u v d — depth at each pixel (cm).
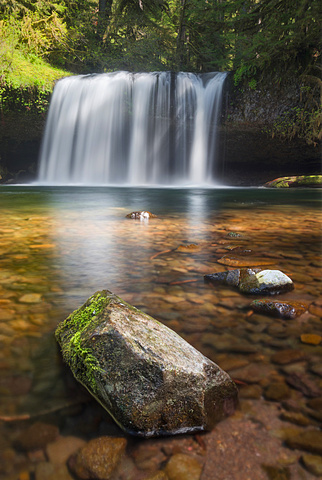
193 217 548
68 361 125
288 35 1391
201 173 1772
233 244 348
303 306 182
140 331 119
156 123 1734
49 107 1650
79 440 92
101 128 1733
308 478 80
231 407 105
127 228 430
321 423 98
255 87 1528
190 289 214
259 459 86
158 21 2478
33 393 110
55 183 1755
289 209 682
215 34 2178
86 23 2058
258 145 1720
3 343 142
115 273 244
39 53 1783
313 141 1512
